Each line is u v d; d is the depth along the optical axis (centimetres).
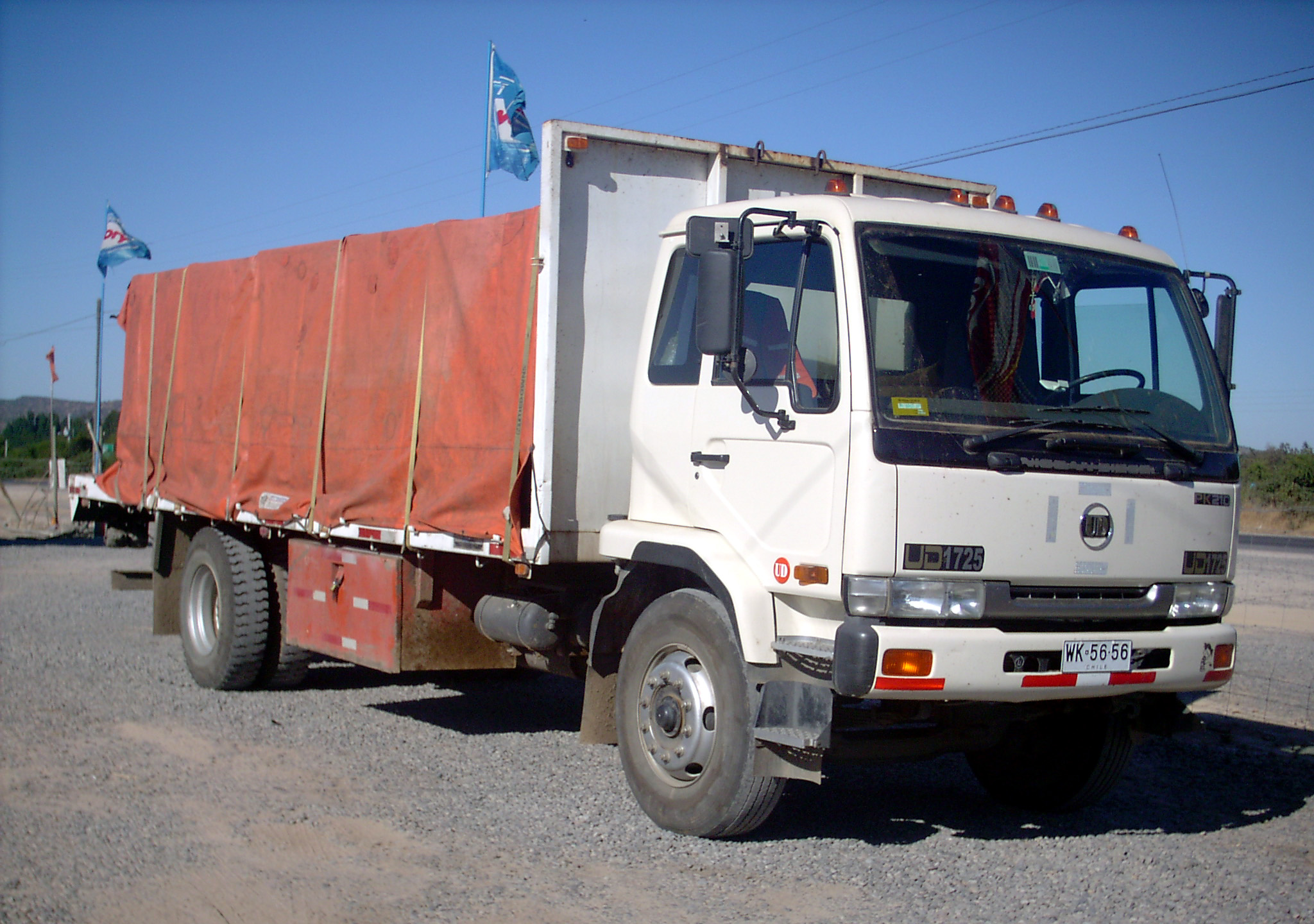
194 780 688
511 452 671
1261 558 2491
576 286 661
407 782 694
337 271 860
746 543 569
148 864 542
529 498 658
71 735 793
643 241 684
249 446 952
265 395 937
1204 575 582
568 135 652
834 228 550
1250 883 554
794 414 546
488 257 702
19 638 1214
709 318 539
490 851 570
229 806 636
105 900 497
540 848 575
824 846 594
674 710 599
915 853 588
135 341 1167
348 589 816
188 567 1008
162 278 1129
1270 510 3609
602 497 670
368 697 955
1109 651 546
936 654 508
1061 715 659
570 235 659
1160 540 566
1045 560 534
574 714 909
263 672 955
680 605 600
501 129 1653
